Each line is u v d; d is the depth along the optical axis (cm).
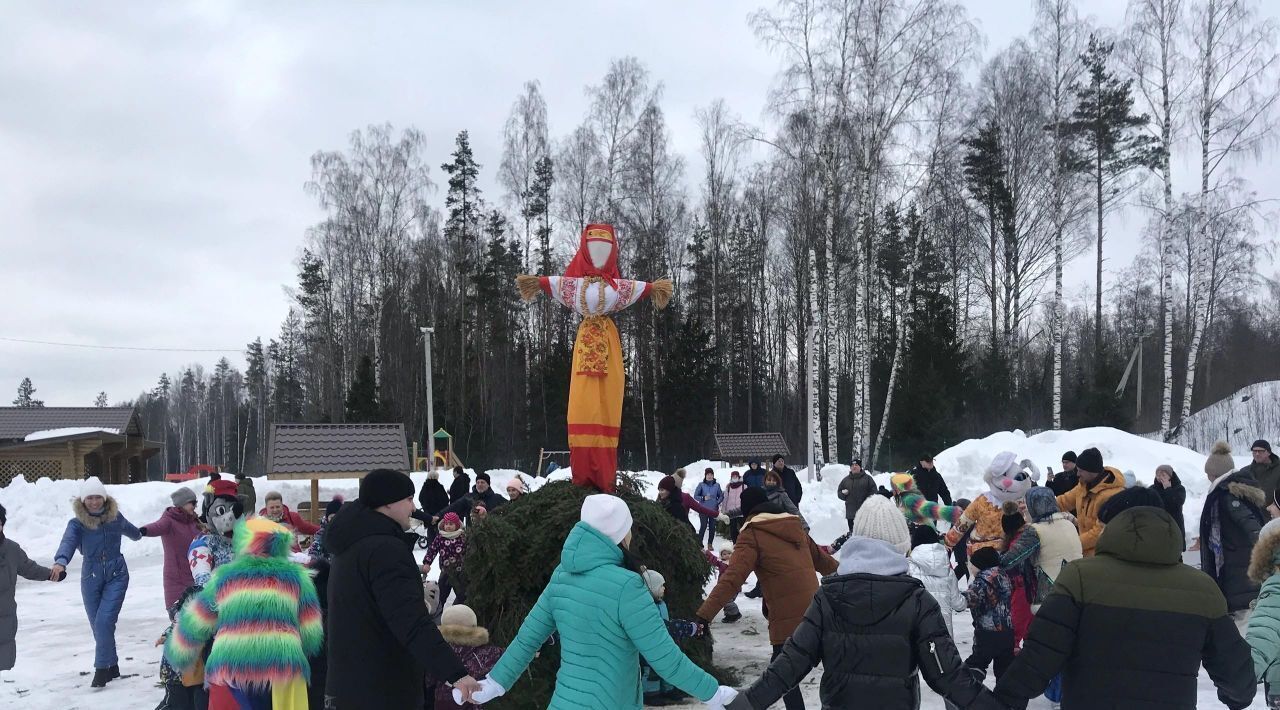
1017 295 3469
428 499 1464
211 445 9844
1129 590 335
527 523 670
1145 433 3534
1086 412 2908
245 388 8812
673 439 3878
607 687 363
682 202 3800
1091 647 337
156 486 1911
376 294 4016
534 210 4081
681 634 543
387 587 373
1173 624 329
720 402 4500
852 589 358
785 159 2620
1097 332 3319
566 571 380
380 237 3966
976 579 605
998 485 745
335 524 391
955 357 3459
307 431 1786
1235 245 2683
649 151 3572
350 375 4116
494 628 656
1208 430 2847
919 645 354
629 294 680
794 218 2733
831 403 2655
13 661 704
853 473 1421
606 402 695
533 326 4616
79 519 762
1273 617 441
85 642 950
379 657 376
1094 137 3122
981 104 3381
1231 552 812
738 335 4669
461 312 4334
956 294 4256
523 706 619
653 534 680
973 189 3450
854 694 351
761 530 563
